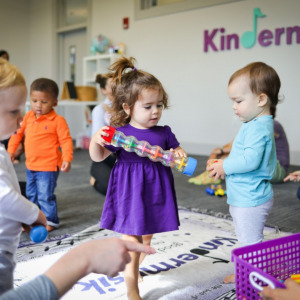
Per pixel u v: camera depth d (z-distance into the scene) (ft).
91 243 1.79
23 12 22.86
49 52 22.20
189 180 10.15
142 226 3.62
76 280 1.67
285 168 10.34
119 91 3.92
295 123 12.66
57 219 6.08
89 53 19.63
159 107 3.91
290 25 12.43
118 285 4.05
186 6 15.15
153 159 3.71
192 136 15.76
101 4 18.70
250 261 3.03
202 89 15.16
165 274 4.32
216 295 3.83
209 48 14.71
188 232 5.76
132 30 17.40
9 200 2.35
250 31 13.39
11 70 2.35
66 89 16.65
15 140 6.44
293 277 3.10
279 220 6.55
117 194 3.84
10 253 2.52
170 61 16.12
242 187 4.15
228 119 14.51
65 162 5.93
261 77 4.08
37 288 1.53
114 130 3.67
